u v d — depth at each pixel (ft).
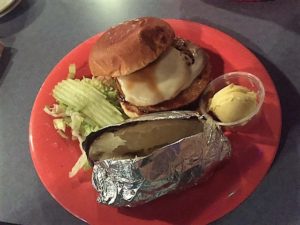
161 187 0.85
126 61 0.93
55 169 1.02
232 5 1.17
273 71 1.04
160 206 0.92
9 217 1.05
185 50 1.01
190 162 0.84
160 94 0.96
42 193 1.07
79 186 0.98
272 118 0.94
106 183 0.87
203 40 1.08
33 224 1.03
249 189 0.89
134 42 0.92
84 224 0.98
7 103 1.24
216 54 1.06
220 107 0.92
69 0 1.37
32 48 1.31
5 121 1.21
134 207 0.93
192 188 0.92
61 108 1.09
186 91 0.99
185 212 0.90
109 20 1.27
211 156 0.85
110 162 0.84
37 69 1.27
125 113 1.04
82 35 1.28
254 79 0.98
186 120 0.87
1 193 1.10
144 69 0.95
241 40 1.11
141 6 1.26
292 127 0.96
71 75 1.13
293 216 0.87
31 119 1.11
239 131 0.95
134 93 0.97
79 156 1.04
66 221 1.00
